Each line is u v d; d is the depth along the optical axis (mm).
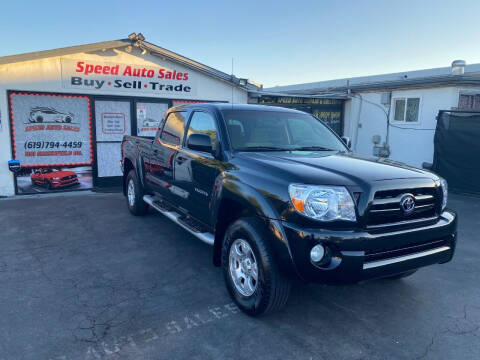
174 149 4898
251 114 4367
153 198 6008
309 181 2863
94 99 9172
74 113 8977
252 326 3188
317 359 2768
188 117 4875
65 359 2695
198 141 3846
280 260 2902
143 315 3326
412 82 12148
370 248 2797
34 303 3508
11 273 4188
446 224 3250
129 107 9664
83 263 4520
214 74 10516
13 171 8094
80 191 9141
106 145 9508
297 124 4574
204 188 4043
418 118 12352
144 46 9359
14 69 8094
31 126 8508
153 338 2977
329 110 14414
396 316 3428
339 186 2836
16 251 4891
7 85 8062
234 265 3486
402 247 3016
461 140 9375
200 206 4172
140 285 3943
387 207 2959
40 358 2699
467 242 5668
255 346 2904
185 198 4562
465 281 4250
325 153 3986
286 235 2854
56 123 8789
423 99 12180
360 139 14266
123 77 9422
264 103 12633
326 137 4625
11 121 8258
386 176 3061
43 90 8469
